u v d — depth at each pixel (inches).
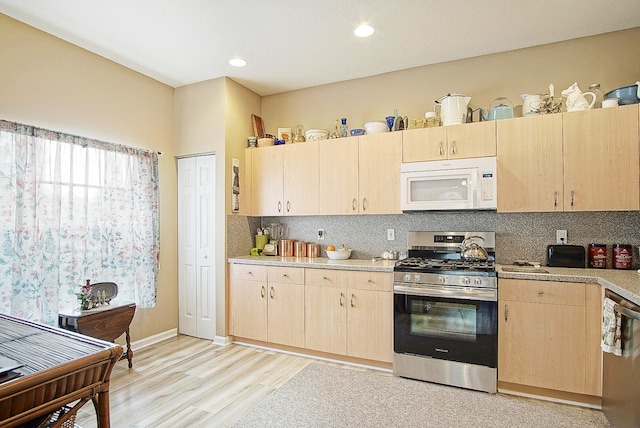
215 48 118.6
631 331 70.6
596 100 110.7
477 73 127.2
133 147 134.0
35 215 100.9
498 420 86.1
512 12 98.0
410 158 123.0
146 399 97.0
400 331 111.2
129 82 134.8
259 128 160.7
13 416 38.6
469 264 114.3
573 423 84.9
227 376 112.0
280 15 98.7
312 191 139.8
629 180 98.1
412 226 135.9
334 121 151.1
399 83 139.2
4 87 98.4
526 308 97.7
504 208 110.1
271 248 153.1
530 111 111.7
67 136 110.9
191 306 152.3
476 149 113.7
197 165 151.4
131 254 132.3
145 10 96.0
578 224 113.9
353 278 119.8
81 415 90.4
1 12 97.1
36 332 56.8
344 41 114.3
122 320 114.1
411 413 89.3
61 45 112.3
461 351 103.4
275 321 133.2
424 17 100.1
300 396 98.5
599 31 109.8
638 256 105.1
